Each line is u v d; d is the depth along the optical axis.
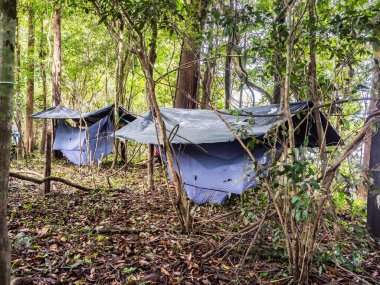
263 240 3.98
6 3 1.67
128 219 5.27
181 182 4.45
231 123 4.17
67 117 11.15
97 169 10.47
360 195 6.50
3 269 1.70
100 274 3.24
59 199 6.48
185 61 9.32
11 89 1.70
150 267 3.45
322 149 3.02
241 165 5.75
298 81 3.56
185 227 4.48
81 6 4.64
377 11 3.15
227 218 4.95
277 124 3.25
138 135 6.70
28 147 14.70
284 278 3.14
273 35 3.55
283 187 2.87
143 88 14.94
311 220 2.91
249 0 4.54
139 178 9.68
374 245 4.00
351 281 3.25
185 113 7.05
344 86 3.30
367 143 5.39
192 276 3.29
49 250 3.78
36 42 14.62
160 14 3.99
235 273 3.27
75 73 14.57
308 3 3.22
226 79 6.64
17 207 5.70
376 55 3.23
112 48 13.48
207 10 4.28
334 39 3.67
